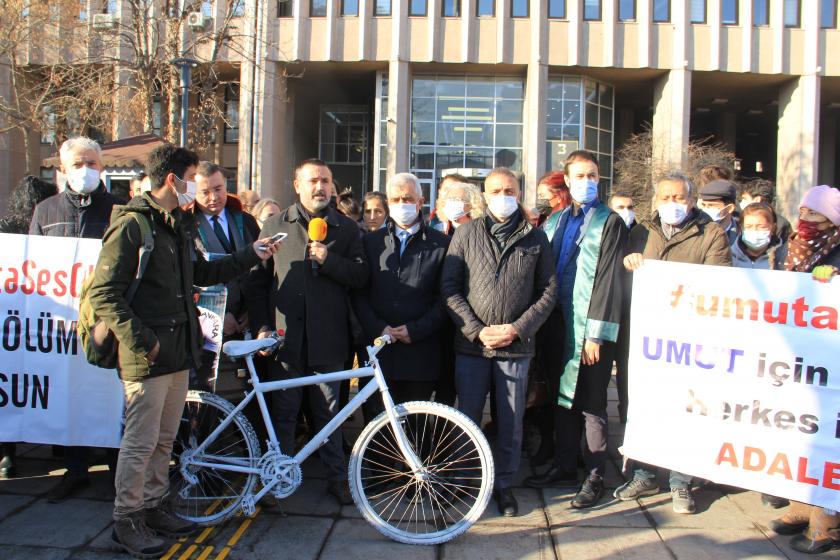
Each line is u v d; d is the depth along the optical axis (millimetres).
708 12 24859
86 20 16641
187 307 3451
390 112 24641
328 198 4121
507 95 25672
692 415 3771
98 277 3131
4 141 25469
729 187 4910
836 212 3680
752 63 24906
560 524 3793
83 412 4031
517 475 4648
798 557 3412
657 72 25484
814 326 3504
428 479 3678
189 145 13984
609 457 4996
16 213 4871
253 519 3797
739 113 31516
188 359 3461
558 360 4312
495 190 3918
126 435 3354
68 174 4129
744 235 4641
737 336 3672
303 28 24625
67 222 4195
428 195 25625
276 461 3650
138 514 3381
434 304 4164
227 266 3717
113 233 3180
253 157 24547
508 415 3891
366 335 4199
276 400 3990
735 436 3668
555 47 24734
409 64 24906
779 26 24781
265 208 5699
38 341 4055
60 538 3508
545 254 3945
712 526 3773
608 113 26797
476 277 3898
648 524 3797
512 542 3562
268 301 4215
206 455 3717
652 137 24875
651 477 4211
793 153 25438
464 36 24500
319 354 3973
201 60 15484
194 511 3746
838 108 30578
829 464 3443
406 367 4141
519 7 24797
